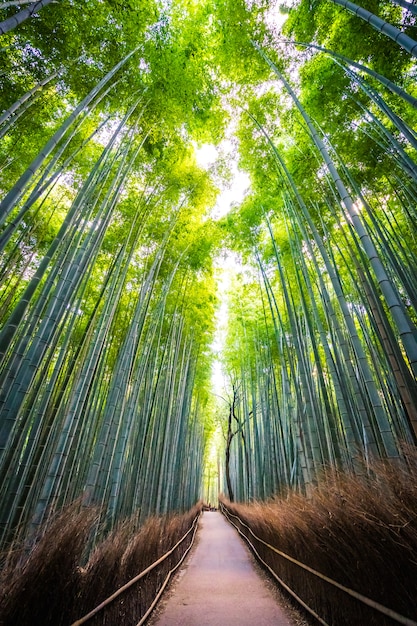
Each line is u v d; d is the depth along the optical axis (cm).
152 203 525
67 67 335
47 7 347
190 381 951
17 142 454
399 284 478
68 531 163
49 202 555
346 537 194
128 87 430
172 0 486
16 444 297
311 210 545
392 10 371
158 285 649
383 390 417
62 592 147
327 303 391
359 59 411
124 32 402
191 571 488
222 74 535
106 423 343
